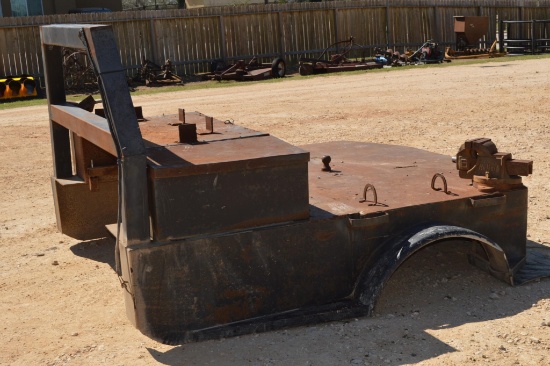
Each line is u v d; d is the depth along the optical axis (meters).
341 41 24.55
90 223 5.98
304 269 4.19
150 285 3.88
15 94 19.14
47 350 4.11
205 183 3.91
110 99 3.80
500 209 4.70
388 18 27.84
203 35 24.41
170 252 3.88
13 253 5.89
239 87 19.31
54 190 5.96
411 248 4.18
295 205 4.12
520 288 4.64
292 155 4.05
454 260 5.06
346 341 3.99
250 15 25.08
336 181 5.19
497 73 19.17
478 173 4.76
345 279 4.32
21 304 4.81
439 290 4.62
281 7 25.55
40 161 9.94
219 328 4.04
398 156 6.10
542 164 8.34
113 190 5.97
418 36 28.83
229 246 3.99
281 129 11.66
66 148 5.93
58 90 5.80
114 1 32.69
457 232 4.29
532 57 25.58
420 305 4.43
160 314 3.93
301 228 4.14
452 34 29.58
